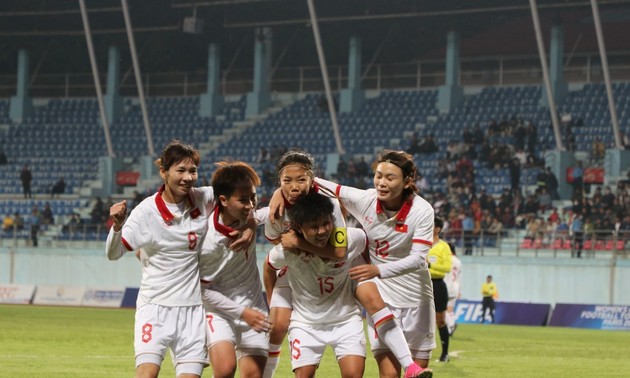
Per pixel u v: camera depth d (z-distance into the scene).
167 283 16.64
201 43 101.69
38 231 83.81
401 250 18.33
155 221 16.56
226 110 99.38
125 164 94.56
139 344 16.52
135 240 16.52
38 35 101.25
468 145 83.44
